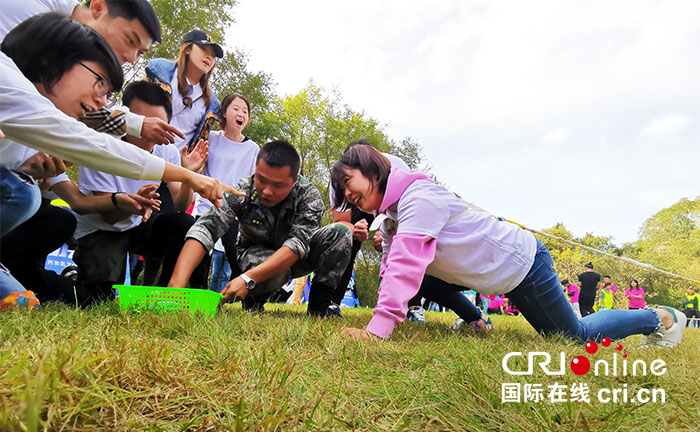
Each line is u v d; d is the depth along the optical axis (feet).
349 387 3.69
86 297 8.97
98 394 2.60
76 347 2.99
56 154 6.07
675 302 122.72
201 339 5.14
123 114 8.64
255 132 53.31
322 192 66.03
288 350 4.66
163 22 41.55
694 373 4.96
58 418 2.35
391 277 6.92
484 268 7.93
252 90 50.55
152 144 9.16
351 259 12.00
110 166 6.32
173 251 9.80
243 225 10.27
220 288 19.06
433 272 8.48
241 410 2.52
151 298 6.98
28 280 8.30
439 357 4.84
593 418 3.22
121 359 3.27
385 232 8.79
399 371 4.48
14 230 7.81
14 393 2.44
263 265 9.00
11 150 6.83
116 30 8.06
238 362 3.82
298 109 67.05
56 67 6.06
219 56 14.12
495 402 3.46
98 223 9.41
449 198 8.02
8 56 6.11
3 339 4.23
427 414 3.23
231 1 45.27
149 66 13.53
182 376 3.32
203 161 11.08
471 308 10.40
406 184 7.84
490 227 8.10
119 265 9.78
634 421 3.23
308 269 11.06
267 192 9.28
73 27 6.15
